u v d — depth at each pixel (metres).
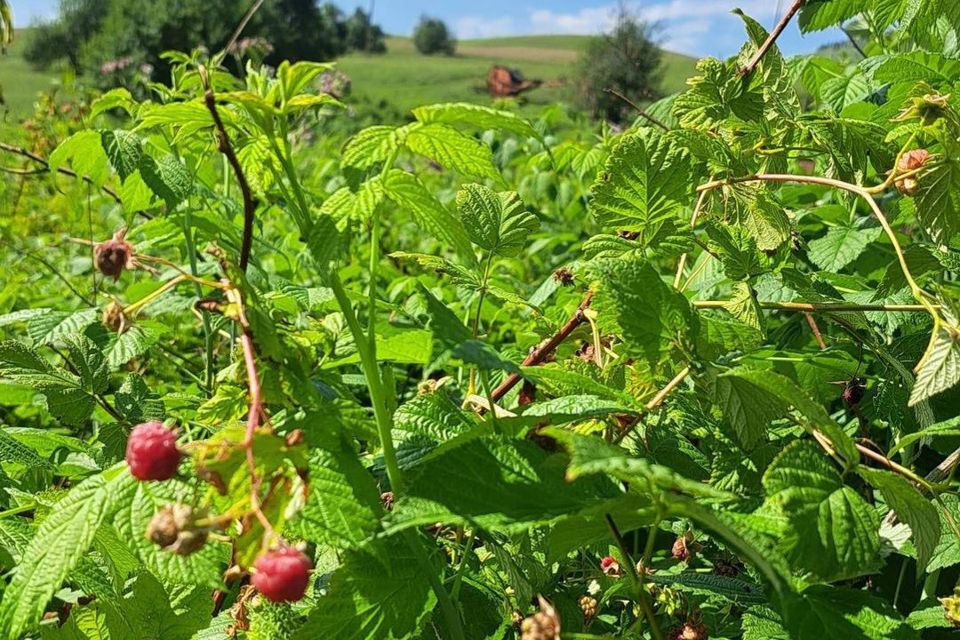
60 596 0.45
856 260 0.69
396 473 0.30
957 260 0.43
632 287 0.34
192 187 0.56
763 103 0.50
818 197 0.81
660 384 0.39
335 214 0.30
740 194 0.44
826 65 0.76
